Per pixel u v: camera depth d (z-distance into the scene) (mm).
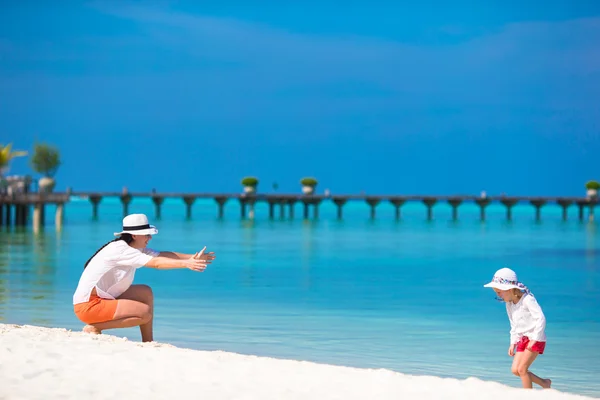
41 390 7281
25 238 40625
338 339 13125
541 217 89500
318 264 28656
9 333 9898
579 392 9758
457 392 7496
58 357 8539
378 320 15383
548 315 16656
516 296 8523
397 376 8172
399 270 26625
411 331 14078
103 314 9969
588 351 12484
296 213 94062
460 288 21297
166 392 7328
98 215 78125
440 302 18281
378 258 31594
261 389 7508
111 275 10016
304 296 19141
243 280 22797
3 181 50438
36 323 13938
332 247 37656
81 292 10008
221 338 12977
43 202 48875
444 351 12219
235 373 8133
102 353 8797
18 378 7676
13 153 51125
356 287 21375
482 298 19094
